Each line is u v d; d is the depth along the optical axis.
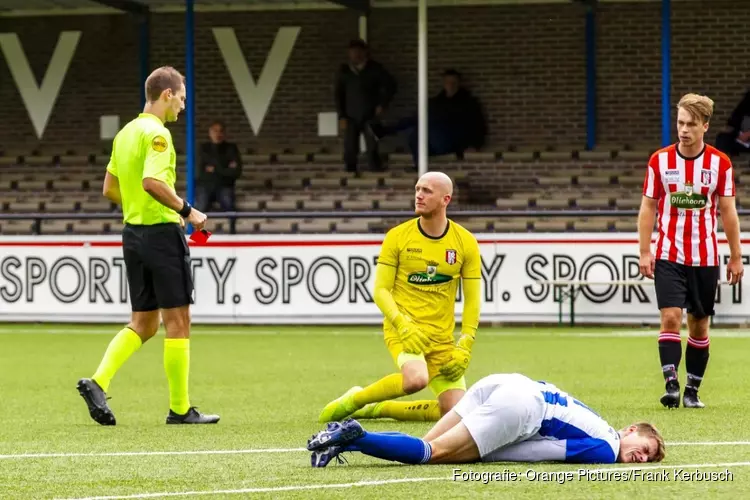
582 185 63.09
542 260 51.53
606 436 17.09
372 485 15.89
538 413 16.89
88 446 20.20
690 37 65.56
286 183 65.38
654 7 65.75
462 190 63.66
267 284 52.97
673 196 25.81
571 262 51.44
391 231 22.39
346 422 16.69
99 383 23.34
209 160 61.31
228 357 40.09
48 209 65.94
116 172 24.19
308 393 29.75
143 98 69.31
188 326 23.81
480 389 17.19
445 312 22.50
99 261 53.81
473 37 67.19
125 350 23.69
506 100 66.94
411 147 64.44
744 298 50.06
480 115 65.19
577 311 51.72
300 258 52.75
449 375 22.25
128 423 23.92
